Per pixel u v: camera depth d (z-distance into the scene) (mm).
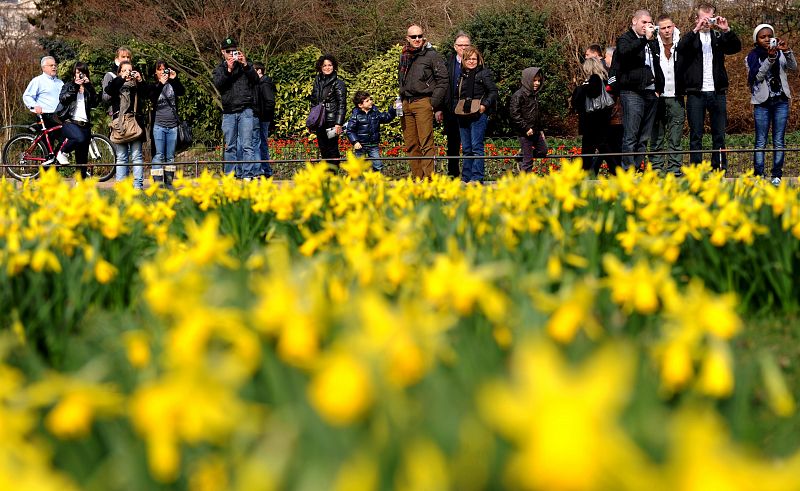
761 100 19531
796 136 33062
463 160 20656
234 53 21500
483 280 4039
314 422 2443
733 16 41594
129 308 6750
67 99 22781
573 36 39938
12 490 2250
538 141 22922
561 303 3744
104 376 3684
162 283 3918
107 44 36188
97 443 3086
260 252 5828
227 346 3590
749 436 3260
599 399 1814
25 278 6340
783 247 7230
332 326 3098
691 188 11070
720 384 3217
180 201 11094
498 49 37156
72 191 8594
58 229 7098
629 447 2148
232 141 21922
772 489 1753
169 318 4156
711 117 19469
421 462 2180
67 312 6016
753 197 9859
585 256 6824
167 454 2617
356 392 2355
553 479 1737
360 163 10523
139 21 36781
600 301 4688
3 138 37875
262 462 2344
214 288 3895
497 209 8367
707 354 3414
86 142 23016
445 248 6988
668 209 8766
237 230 9961
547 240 6492
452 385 2916
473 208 8266
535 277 4445
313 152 32688
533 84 22234
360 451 2332
